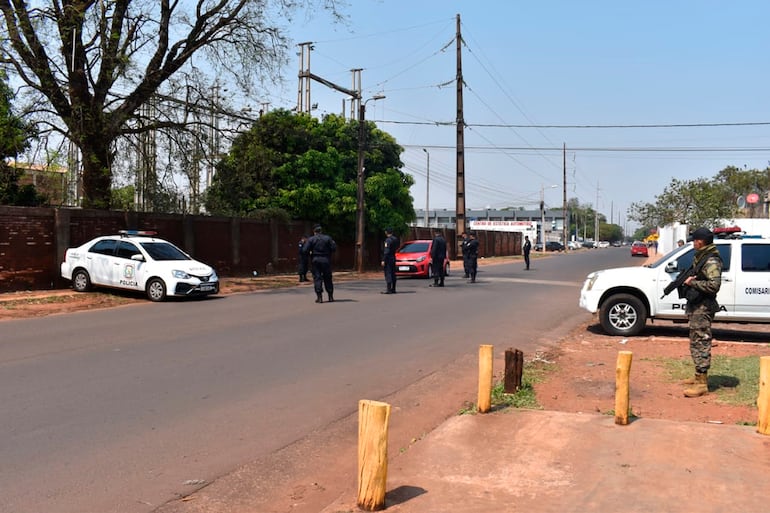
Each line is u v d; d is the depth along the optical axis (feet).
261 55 67.21
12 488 15.12
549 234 405.59
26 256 55.16
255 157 82.23
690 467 15.61
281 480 16.22
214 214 85.92
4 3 57.36
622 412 19.07
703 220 94.63
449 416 21.76
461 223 128.16
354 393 24.34
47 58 58.65
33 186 69.92
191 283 53.01
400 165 106.93
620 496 14.01
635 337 36.91
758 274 35.22
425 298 56.70
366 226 100.53
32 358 29.09
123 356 29.78
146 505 14.51
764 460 16.02
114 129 63.26
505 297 58.65
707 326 23.24
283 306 49.88
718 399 22.47
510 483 14.96
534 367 28.32
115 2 60.34
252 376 26.45
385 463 13.76
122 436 18.85
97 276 55.11
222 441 18.79
